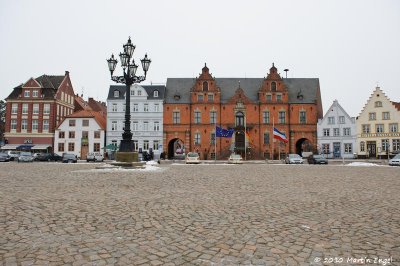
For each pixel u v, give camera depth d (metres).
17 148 69.00
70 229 6.75
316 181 16.89
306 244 5.88
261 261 5.07
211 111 66.94
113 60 25.39
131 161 25.48
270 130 66.25
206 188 13.55
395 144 63.56
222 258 5.19
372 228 6.98
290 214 8.38
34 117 70.62
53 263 4.91
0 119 95.38
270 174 22.06
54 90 73.12
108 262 4.98
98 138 69.06
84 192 11.97
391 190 13.07
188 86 70.62
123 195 11.30
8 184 14.48
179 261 5.06
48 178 17.58
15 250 5.45
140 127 68.06
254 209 9.00
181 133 66.94
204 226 7.12
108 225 7.12
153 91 69.00
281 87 66.94
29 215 7.95
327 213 8.51
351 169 28.77
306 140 72.81
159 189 13.07
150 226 7.09
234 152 65.06
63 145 69.38
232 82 71.50
